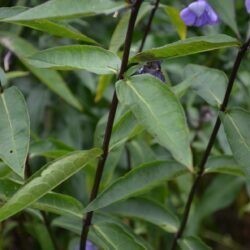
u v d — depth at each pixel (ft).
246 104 3.27
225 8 2.42
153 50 1.81
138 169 2.11
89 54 1.90
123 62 1.86
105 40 3.22
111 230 2.11
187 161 1.71
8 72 2.70
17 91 1.96
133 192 2.09
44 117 3.22
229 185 3.23
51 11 1.88
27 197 1.77
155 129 1.74
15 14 2.05
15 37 2.60
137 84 1.83
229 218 4.19
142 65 1.97
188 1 3.09
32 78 3.24
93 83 3.19
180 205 3.32
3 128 1.91
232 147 1.95
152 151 2.65
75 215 2.11
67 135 3.19
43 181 1.79
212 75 2.19
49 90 3.20
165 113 1.76
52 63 1.89
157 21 3.14
